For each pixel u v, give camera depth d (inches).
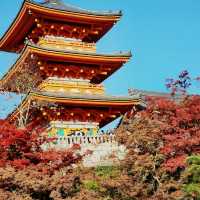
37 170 1211.9
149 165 1269.7
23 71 2298.2
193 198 1211.2
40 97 2170.3
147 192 1270.9
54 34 2498.8
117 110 2393.0
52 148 1425.9
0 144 1280.8
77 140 1806.1
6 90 2389.3
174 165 1247.5
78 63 2421.3
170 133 1350.9
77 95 2287.2
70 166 1288.1
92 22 2506.2
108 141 1761.8
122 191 1216.2
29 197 1108.5
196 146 1317.7
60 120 2320.4
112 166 1592.0
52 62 2374.5
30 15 2368.4
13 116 2300.7
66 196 1170.0
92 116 2380.7
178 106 1412.4
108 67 2487.7
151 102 1421.0
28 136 1316.4
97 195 1186.6
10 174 1112.8
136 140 1321.4
